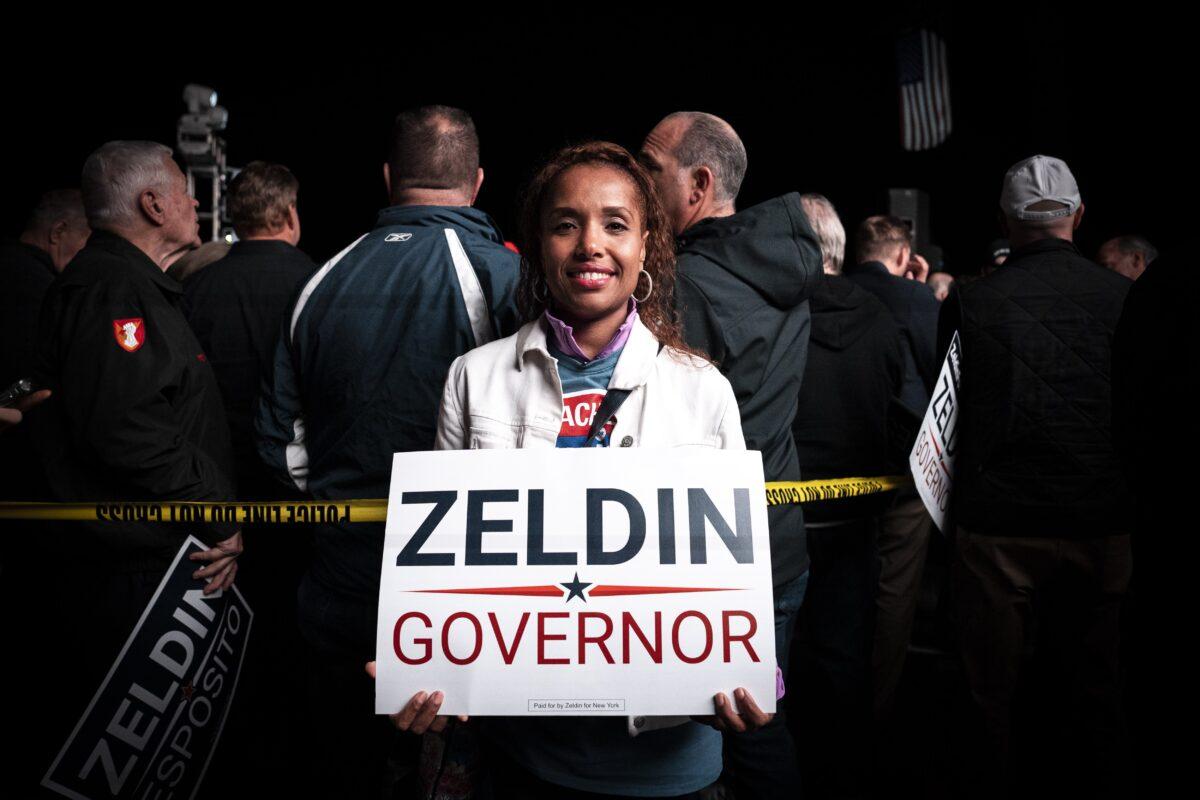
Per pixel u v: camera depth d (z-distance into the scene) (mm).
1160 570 1496
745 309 1940
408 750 2531
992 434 2338
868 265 3447
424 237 1984
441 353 1934
